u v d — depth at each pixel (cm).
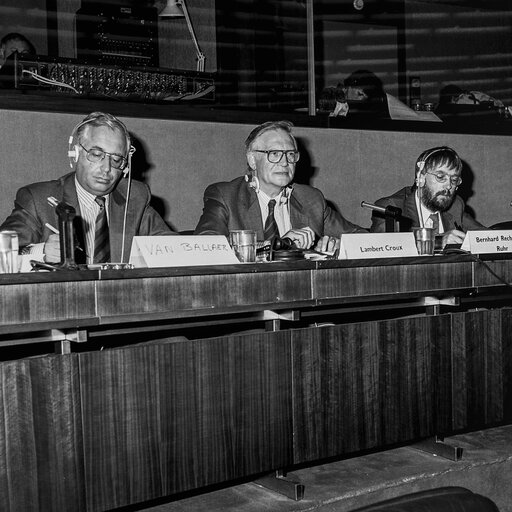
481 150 445
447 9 661
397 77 644
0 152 306
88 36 353
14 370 157
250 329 241
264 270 191
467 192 440
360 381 210
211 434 183
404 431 218
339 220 310
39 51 562
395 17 639
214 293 184
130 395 171
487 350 237
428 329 223
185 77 341
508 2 673
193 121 351
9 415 156
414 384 220
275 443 194
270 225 281
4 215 308
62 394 162
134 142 336
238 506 202
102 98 326
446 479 225
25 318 157
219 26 429
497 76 680
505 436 262
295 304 197
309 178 388
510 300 267
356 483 214
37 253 208
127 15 358
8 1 553
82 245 252
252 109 387
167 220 347
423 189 315
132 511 204
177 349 178
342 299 205
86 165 248
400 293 216
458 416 230
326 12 616
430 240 236
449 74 664
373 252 223
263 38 448
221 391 185
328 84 614
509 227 356
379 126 407
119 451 170
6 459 156
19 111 309
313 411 201
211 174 357
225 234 281
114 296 169
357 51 628
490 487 235
